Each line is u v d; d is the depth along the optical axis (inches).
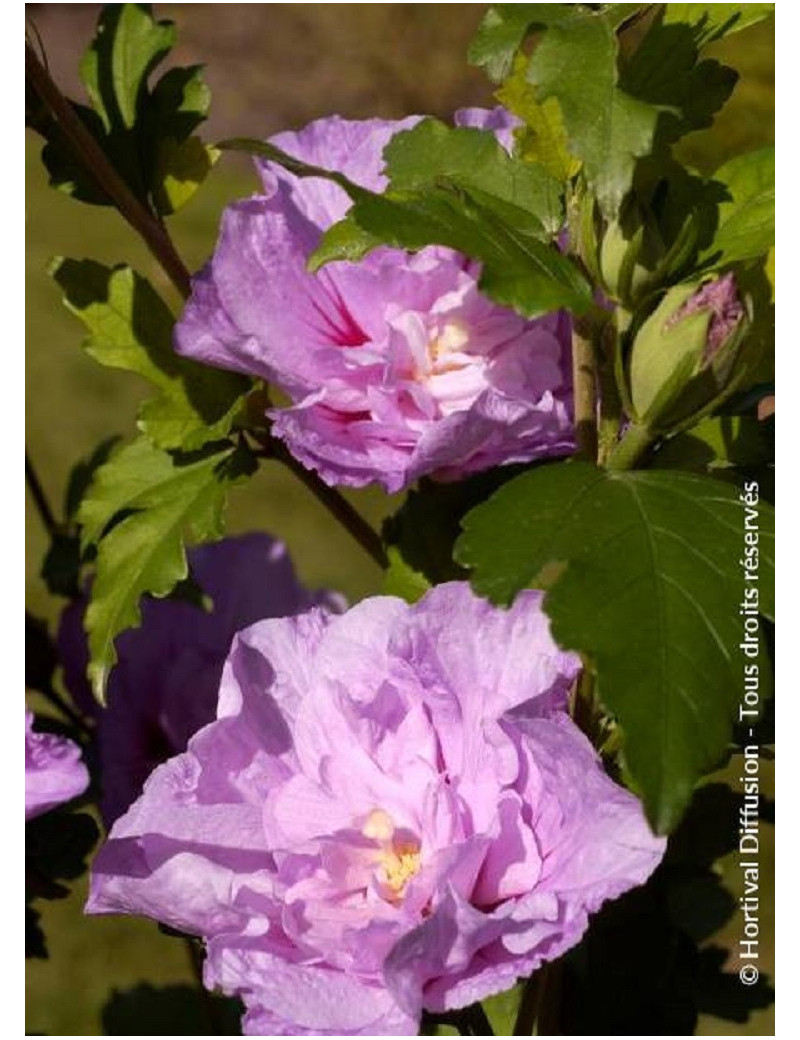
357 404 21.0
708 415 19.5
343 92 79.2
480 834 18.3
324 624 19.9
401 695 19.3
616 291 18.9
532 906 17.9
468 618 18.9
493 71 19.3
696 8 20.4
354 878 18.9
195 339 21.1
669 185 20.3
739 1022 22.7
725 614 17.7
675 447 19.9
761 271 20.6
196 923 18.9
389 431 20.8
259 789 19.4
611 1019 21.6
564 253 20.3
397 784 19.1
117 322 23.1
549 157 20.9
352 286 21.2
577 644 17.5
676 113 18.3
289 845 19.1
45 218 69.9
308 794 19.2
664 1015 21.7
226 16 83.3
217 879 18.8
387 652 19.3
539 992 20.1
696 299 18.6
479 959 18.3
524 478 18.6
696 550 18.0
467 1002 17.9
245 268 21.1
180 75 24.0
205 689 24.7
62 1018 39.6
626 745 17.1
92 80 24.3
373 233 18.4
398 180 20.3
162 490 22.8
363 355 20.9
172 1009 26.1
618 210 18.3
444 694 19.0
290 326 21.1
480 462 20.7
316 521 56.4
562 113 18.3
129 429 59.8
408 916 18.5
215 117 77.3
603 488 18.5
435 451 20.2
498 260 18.5
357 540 23.6
